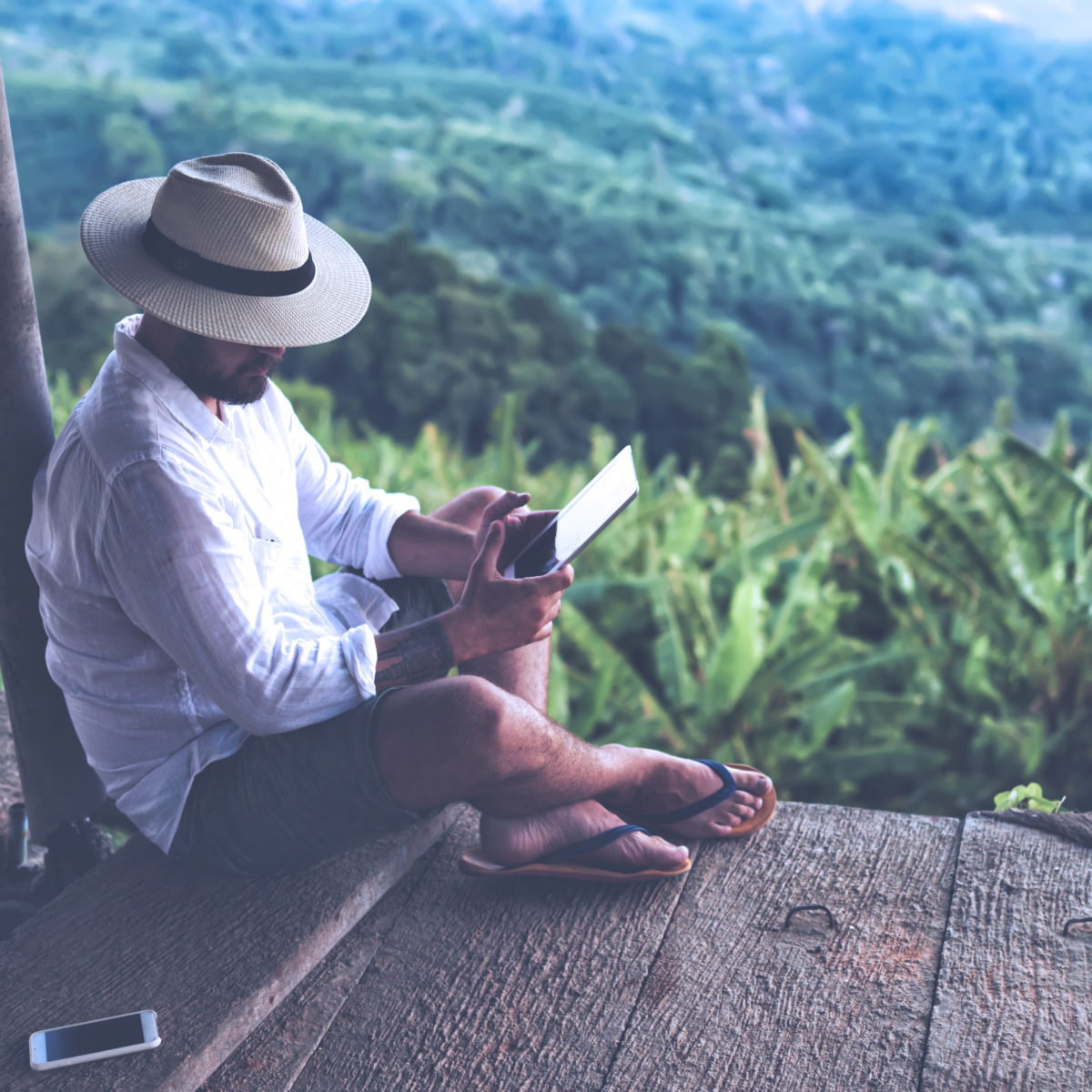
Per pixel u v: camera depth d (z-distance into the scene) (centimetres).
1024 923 168
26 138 14312
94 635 163
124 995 155
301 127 17200
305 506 199
